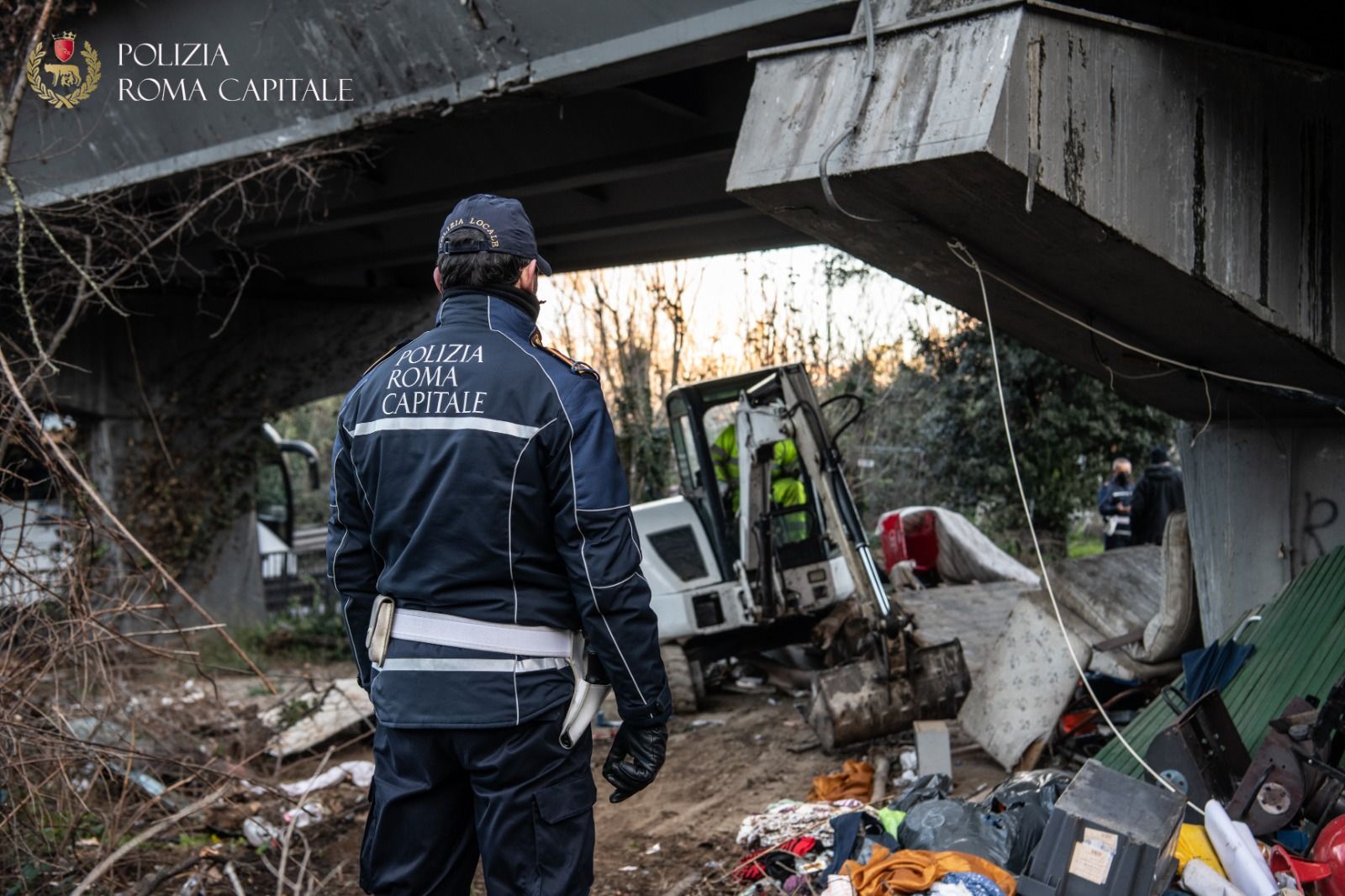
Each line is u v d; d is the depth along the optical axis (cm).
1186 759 369
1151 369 492
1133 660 562
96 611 429
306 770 688
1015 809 390
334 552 250
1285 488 521
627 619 225
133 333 1318
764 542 772
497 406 228
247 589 1420
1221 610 541
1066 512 1639
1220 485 545
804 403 650
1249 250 411
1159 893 308
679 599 796
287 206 912
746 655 895
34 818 419
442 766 232
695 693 811
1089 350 482
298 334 1406
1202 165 392
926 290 447
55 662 425
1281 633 444
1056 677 553
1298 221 433
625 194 962
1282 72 425
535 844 228
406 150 880
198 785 569
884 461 1739
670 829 544
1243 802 351
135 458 1312
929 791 432
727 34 476
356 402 244
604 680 237
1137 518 1100
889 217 378
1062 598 590
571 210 1002
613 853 515
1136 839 310
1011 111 321
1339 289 449
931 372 1741
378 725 239
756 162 374
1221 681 445
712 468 809
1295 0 434
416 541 229
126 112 728
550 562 234
